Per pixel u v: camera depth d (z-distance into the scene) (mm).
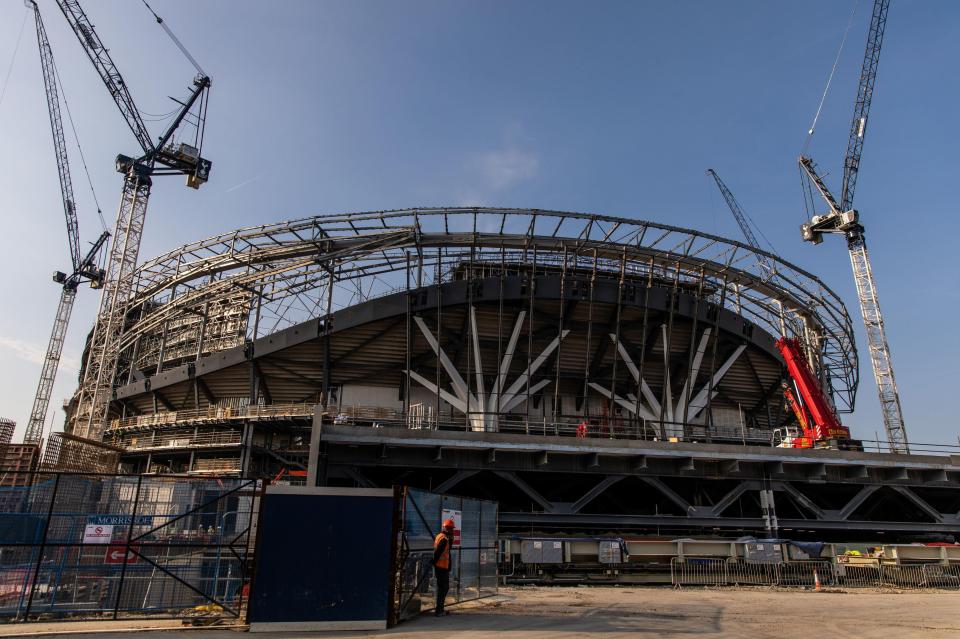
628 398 50094
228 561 13453
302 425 44000
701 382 50719
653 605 16453
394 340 44844
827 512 33938
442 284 42625
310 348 44750
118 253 70562
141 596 12898
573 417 48969
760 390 53906
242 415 44906
